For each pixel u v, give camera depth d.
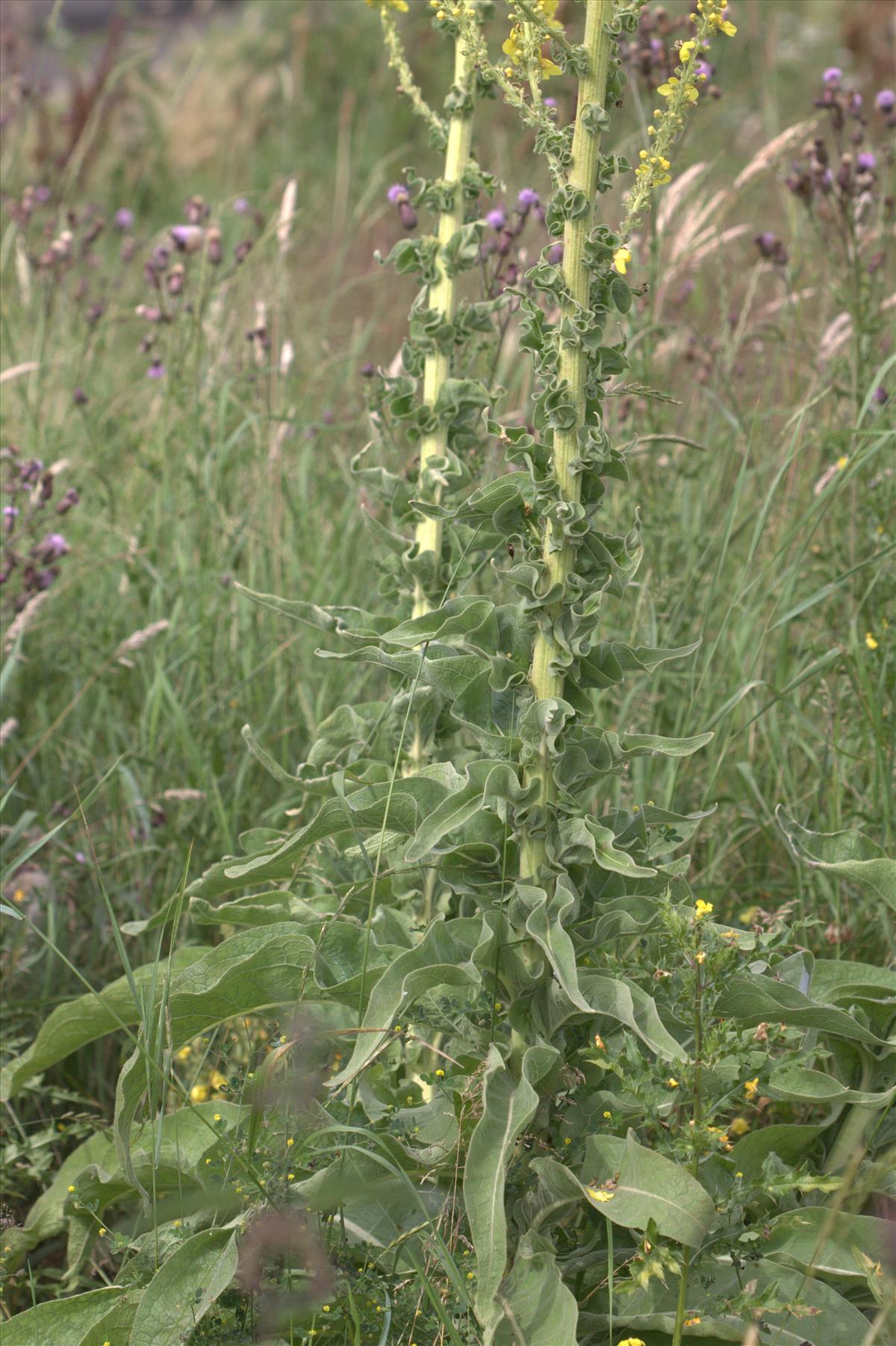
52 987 2.78
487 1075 1.69
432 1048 1.87
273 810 2.84
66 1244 2.32
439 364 2.24
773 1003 1.76
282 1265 1.72
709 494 3.51
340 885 2.08
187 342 4.06
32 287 4.40
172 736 3.18
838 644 2.99
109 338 4.66
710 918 1.74
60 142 7.36
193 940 2.79
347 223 5.68
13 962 2.64
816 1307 1.71
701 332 4.03
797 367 3.68
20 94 5.68
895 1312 1.62
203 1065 2.37
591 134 1.69
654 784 2.84
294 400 4.24
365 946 1.83
